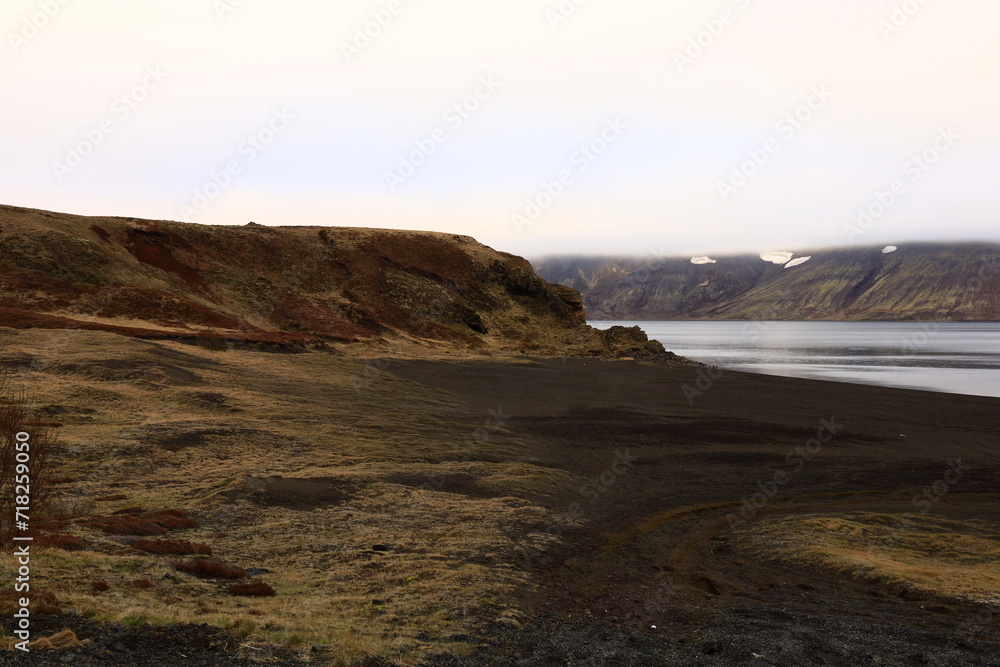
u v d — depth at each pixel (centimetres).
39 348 5072
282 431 3809
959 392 8069
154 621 1164
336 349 8031
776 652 1308
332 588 1628
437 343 10019
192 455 3180
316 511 2458
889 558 2228
